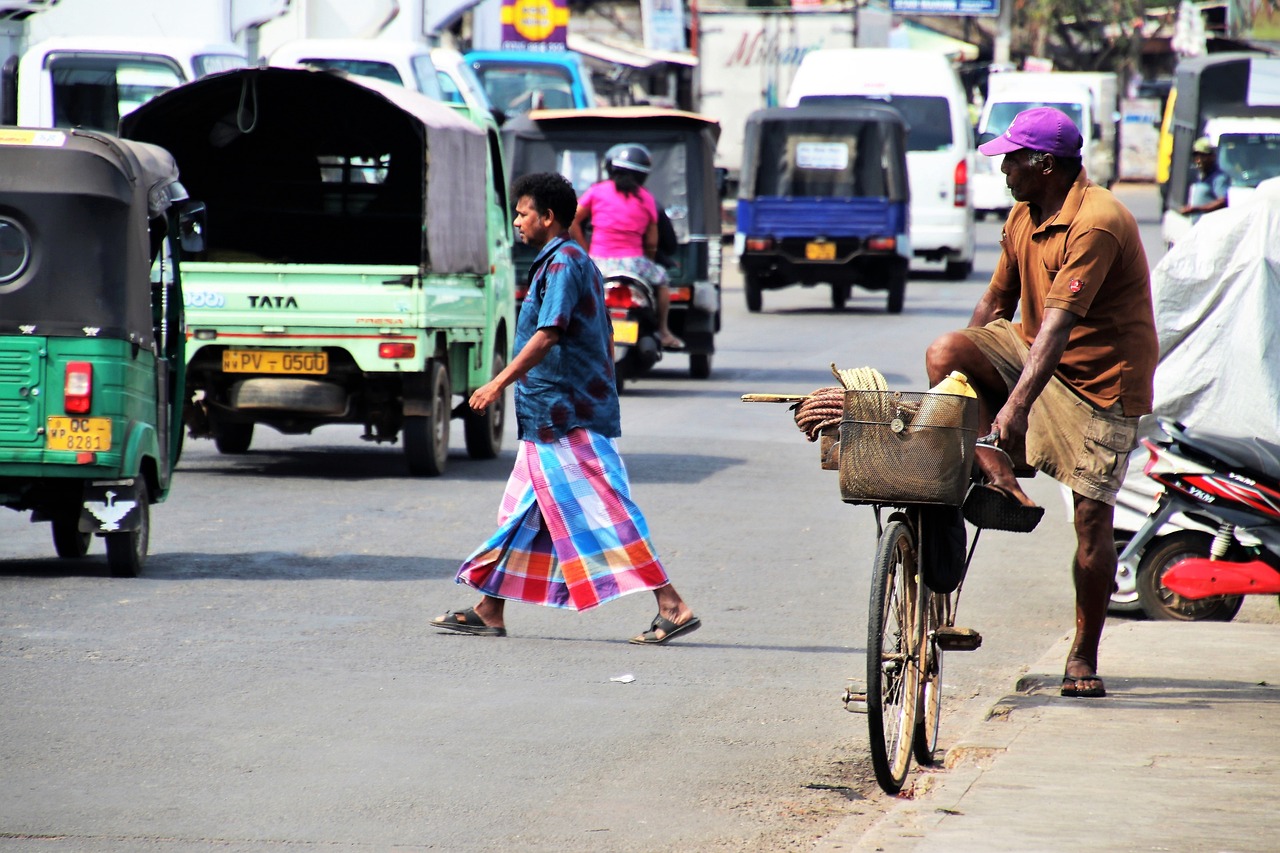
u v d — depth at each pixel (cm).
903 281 7431
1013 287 1917
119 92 5806
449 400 3697
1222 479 2309
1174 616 2416
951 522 1655
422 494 3391
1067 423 1845
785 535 3038
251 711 1845
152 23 6328
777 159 7456
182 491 3378
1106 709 1834
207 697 1897
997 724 1777
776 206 7412
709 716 1869
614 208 4862
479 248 3828
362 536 2923
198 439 4191
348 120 3972
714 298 5341
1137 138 18925
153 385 2611
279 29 6975
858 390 1553
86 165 2452
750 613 2420
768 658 2150
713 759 1712
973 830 1433
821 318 7331
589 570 2178
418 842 1455
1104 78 14250
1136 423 1853
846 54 8975
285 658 2080
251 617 2297
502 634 2241
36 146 2452
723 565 2769
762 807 1566
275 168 4069
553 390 2161
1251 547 2305
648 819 1527
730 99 10912
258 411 3528
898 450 1541
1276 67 8550
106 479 2498
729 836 1487
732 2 11888
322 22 7006
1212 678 1981
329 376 3531
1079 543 1883
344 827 1487
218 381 3559
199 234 2761
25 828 1470
